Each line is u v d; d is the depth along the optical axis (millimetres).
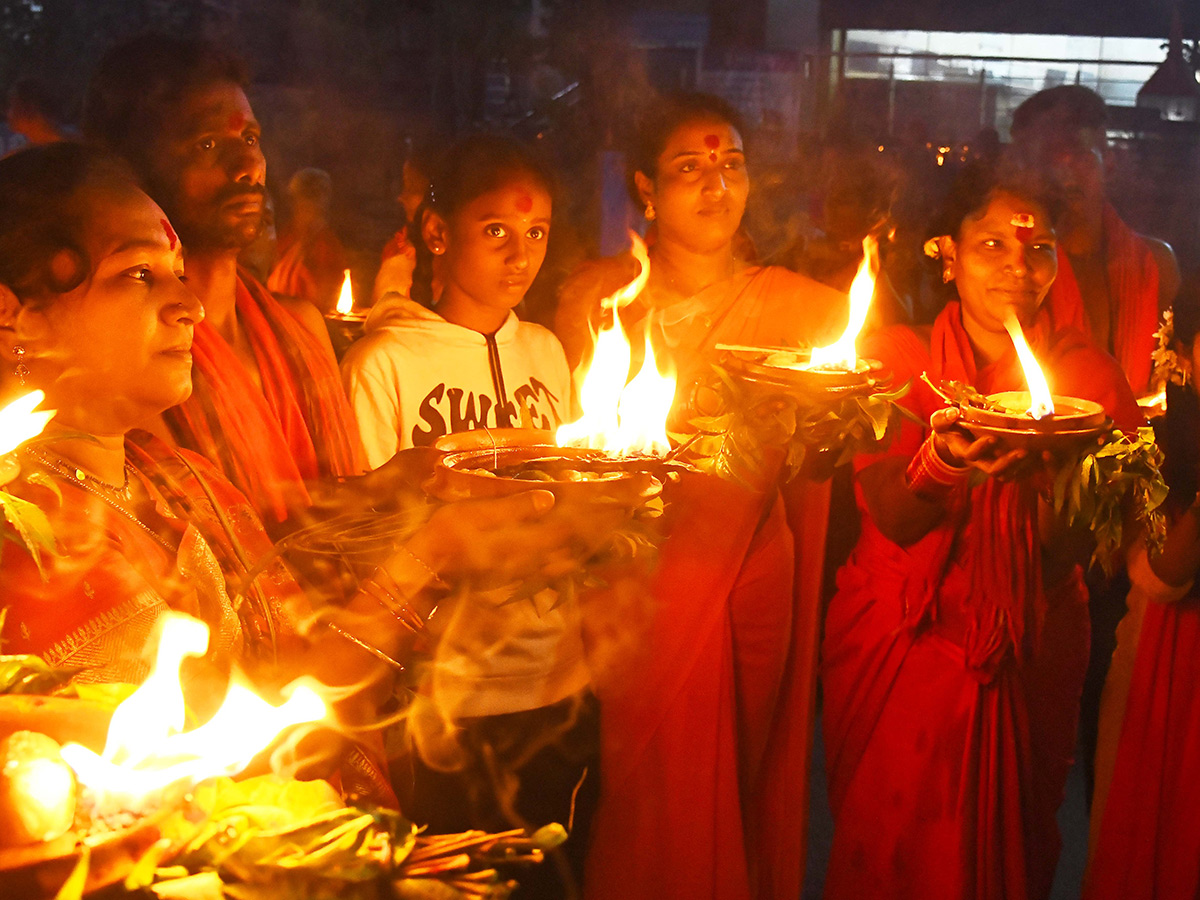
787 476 2527
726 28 9992
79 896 751
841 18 10508
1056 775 2545
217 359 1711
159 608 1136
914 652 2410
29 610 1061
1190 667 2441
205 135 1795
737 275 2688
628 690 2420
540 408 2428
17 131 4355
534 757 2312
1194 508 2334
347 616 1227
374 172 9430
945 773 2381
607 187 5367
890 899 2443
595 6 9305
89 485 1168
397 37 9469
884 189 4227
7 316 1124
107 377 1150
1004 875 2418
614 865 2465
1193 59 9492
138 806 810
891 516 2326
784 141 6457
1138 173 8359
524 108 9508
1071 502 1905
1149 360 3346
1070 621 2514
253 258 3393
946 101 10922
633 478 1204
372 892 814
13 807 752
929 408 2459
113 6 8641
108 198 1138
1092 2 10656
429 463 1744
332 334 2686
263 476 1698
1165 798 2479
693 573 2412
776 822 2617
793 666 2596
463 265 2318
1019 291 2424
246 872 800
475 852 873
